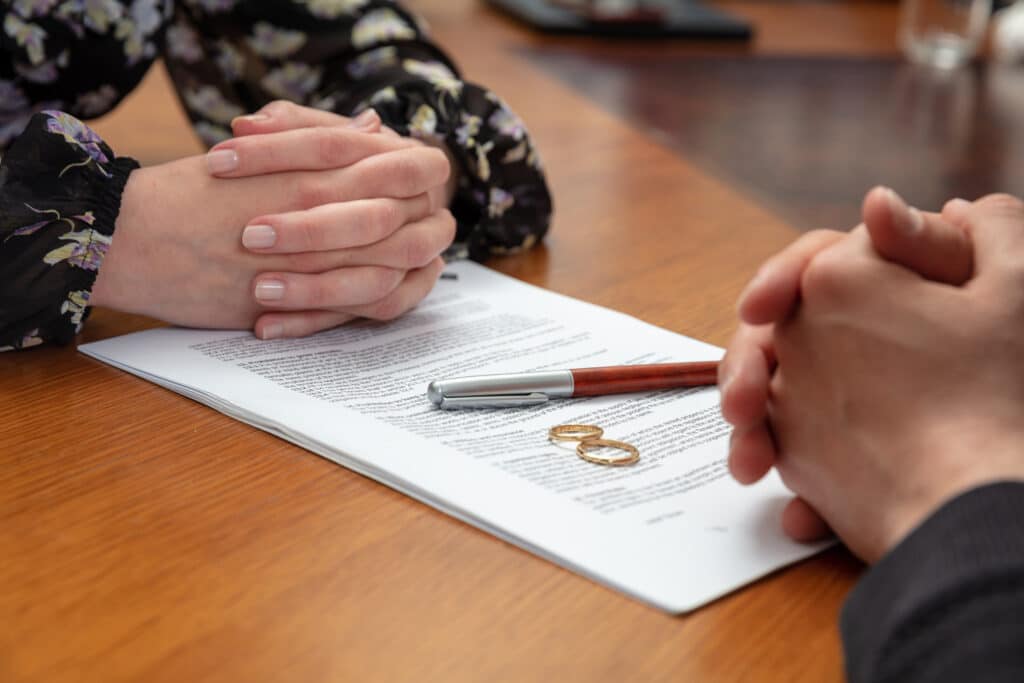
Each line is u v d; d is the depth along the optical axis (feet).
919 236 1.50
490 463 1.77
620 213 3.43
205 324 2.40
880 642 1.20
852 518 1.50
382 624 1.40
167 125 4.27
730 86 5.48
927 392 1.43
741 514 1.66
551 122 4.54
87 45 3.06
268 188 2.36
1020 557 1.16
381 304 2.41
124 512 1.66
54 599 1.45
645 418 1.98
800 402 1.55
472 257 2.94
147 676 1.30
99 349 2.27
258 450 1.86
